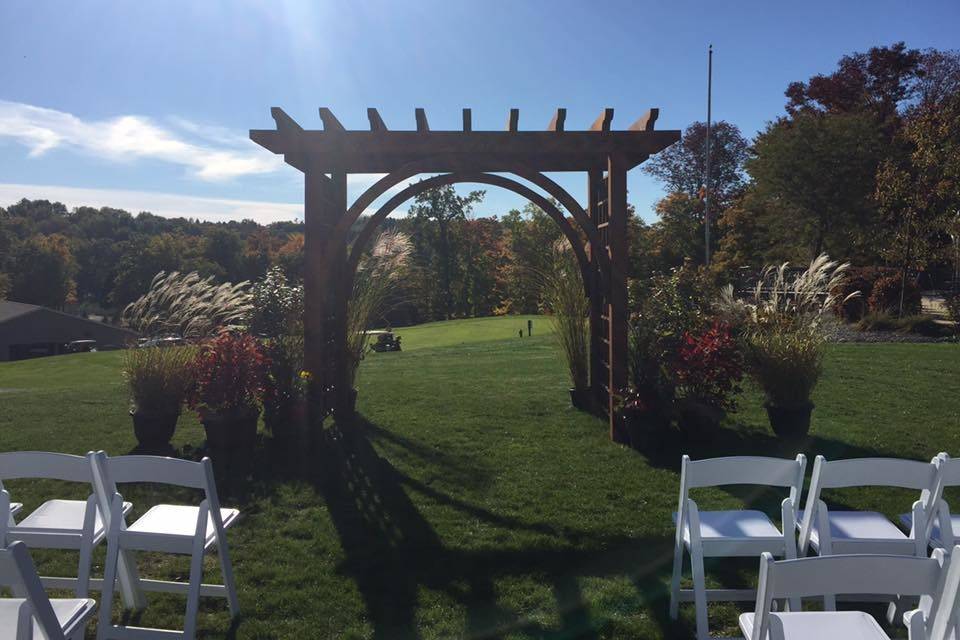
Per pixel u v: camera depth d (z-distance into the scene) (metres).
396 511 4.88
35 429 7.45
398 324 31.86
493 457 6.21
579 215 6.73
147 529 3.27
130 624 3.35
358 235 7.50
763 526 3.27
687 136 43.47
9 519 3.35
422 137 6.25
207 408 6.37
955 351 11.63
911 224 17.11
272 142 6.25
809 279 7.31
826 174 26.80
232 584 3.43
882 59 34.75
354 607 3.50
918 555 3.01
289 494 5.24
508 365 12.38
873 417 7.38
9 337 41.16
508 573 3.88
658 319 6.73
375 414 7.98
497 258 43.59
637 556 4.11
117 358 16.42
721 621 3.37
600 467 5.89
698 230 37.84
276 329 7.17
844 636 2.22
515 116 6.21
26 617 1.93
